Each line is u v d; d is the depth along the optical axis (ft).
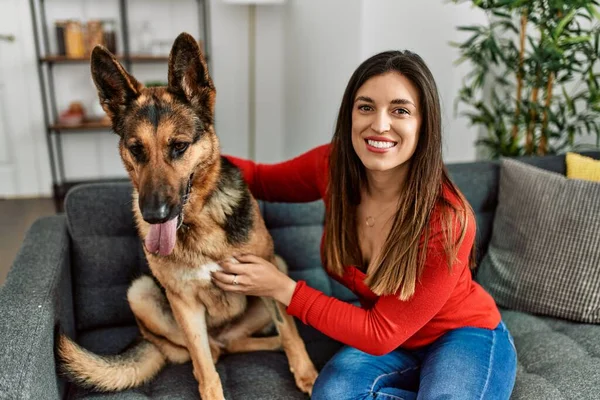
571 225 5.02
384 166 3.82
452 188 3.98
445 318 4.12
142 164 3.99
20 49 12.29
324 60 10.45
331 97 10.28
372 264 4.19
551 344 4.52
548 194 5.24
